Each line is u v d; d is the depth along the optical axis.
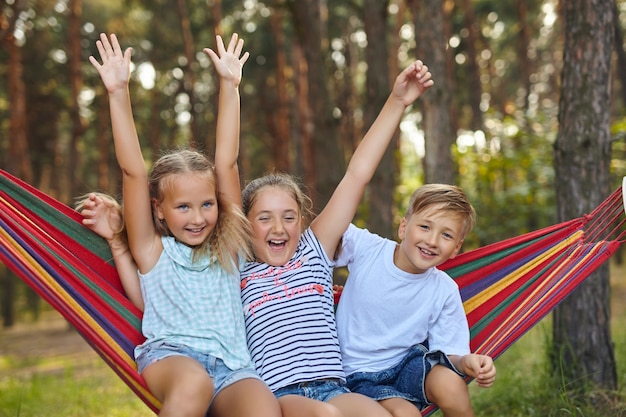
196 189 3.22
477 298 3.61
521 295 3.56
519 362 6.37
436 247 3.21
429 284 3.34
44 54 19.58
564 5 4.88
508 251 3.58
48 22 19.08
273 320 3.20
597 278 4.79
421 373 3.14
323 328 3.23
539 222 10.16
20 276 2.97
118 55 3.23
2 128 21.91
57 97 21.27
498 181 10.80
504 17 20.67
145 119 25.97
